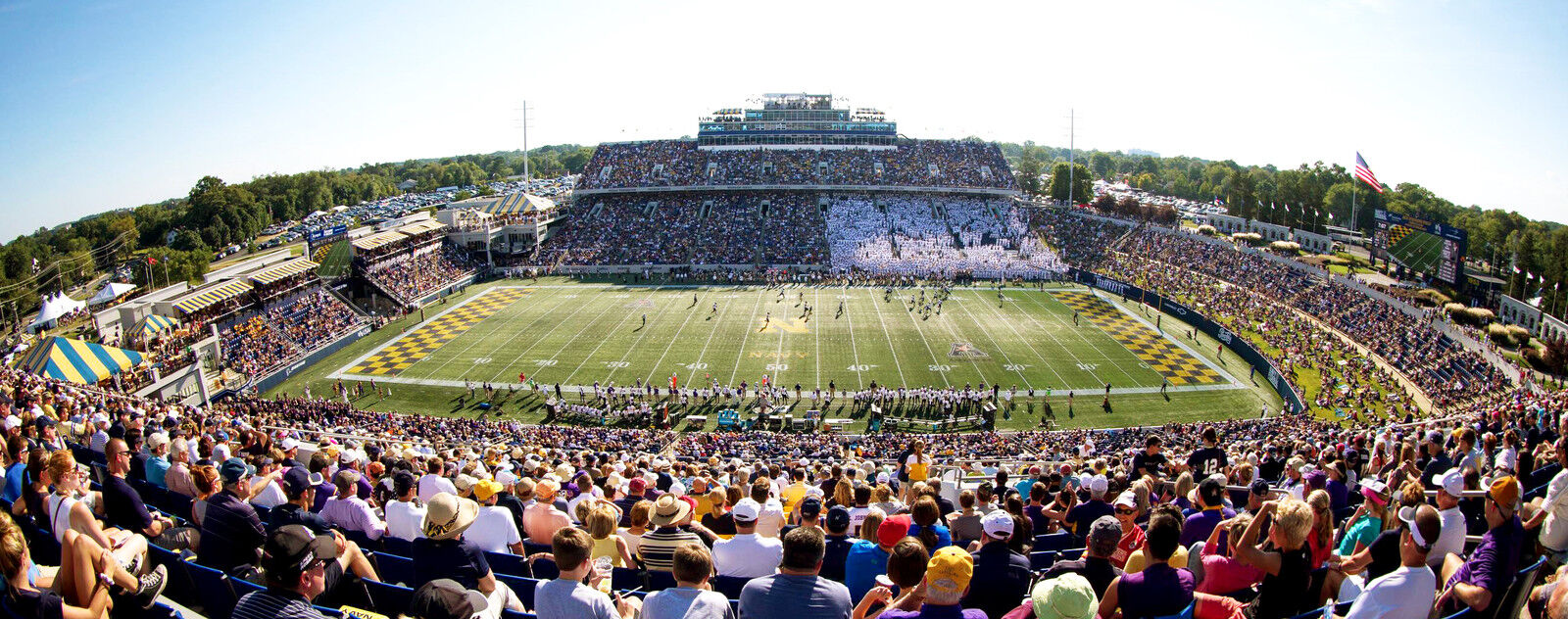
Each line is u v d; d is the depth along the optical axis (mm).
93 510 10695
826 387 49344
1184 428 37531
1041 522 13398
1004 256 84625
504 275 85250
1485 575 7305
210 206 125688
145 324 48656
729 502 12789
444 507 7953
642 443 36531
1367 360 50375
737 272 84188
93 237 117562
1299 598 7254
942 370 52219
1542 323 55156
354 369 54500
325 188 180750
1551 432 16859
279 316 60094
